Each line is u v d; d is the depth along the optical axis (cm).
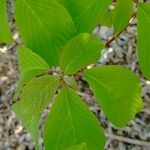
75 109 34
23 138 122
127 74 34
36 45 33
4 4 35
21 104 34
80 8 34
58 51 34
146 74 35
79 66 34
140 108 35
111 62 128
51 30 33
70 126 34
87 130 34
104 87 35
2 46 133
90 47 33
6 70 131
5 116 125
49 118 34
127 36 131
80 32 33
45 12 33
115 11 37
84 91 123
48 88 34
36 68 34
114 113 35
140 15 35
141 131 118
